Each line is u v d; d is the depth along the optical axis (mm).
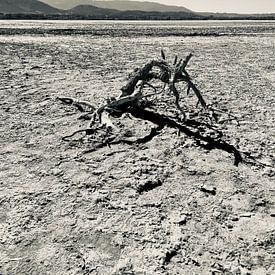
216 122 9438
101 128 8258
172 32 50688
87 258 4203
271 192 5930
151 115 9469
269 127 9297
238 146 7816
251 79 16328
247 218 5141
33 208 5141
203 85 14336
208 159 7090
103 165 6609
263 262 4270
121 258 4219
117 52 25078
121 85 13500
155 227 4809
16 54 21828
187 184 6043
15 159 6738
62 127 8523
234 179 6312
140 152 7250
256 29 67188
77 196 5516
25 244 4398
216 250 4438
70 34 42219
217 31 57500
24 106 10211
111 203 5352
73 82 13914
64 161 6734
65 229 4707
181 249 4414
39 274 3939
